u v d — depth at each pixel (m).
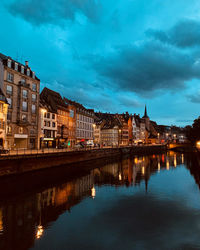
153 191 23.12
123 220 14.83
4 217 14.96
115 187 25.00
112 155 63.16
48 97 55.38
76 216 15.53
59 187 23.95
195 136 67.69
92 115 84.00
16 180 24.97
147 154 82.75
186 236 12.45
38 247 11.03
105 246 11.27
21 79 41.78
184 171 37.66
